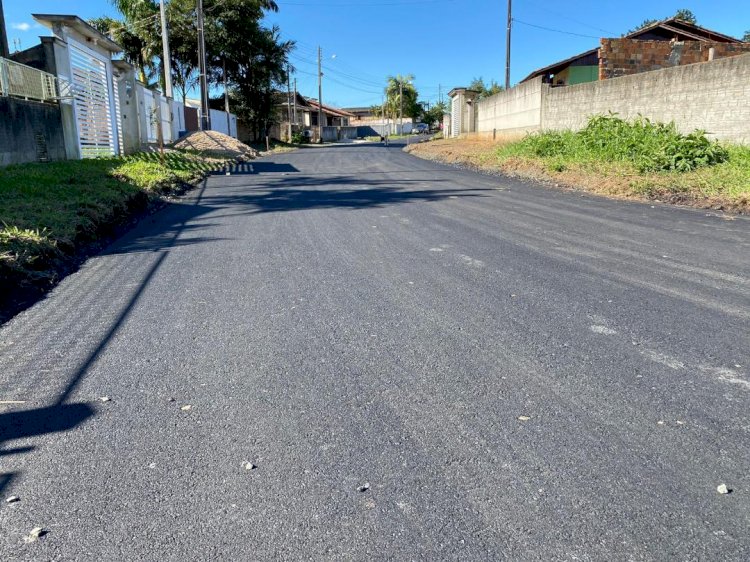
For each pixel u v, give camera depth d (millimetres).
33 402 2912
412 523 2002
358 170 17484
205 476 2283
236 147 25250
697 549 1861
